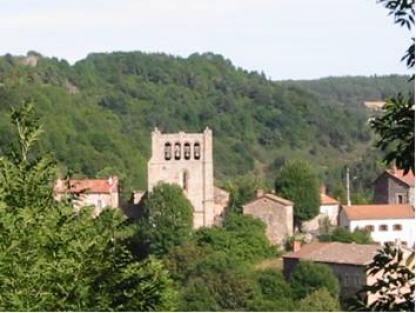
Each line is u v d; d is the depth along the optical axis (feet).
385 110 84.12
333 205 586.45
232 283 416.26
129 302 108.27
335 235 529.86
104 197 565.94
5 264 104.94
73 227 112.06
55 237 108.58
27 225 109.19
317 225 563.89
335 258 425.28
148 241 501.56
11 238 107.45
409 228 556.10
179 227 508.94
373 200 631.15
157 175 566.36
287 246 519.60
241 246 488.85
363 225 556.51
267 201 541.75
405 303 81.71
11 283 104.63
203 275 427.74
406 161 82.94
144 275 110.11
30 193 116.26
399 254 83.25
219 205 578.66
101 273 107.76
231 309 410.93
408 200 606.55
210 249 479.00
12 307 103.09
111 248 110.73
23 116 123.24
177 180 567.18
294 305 401.49
